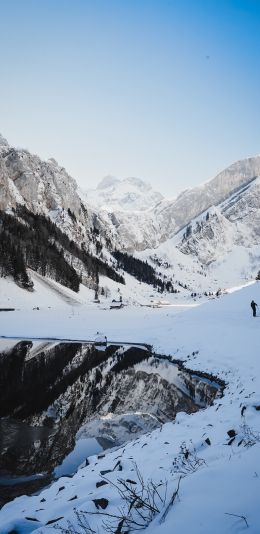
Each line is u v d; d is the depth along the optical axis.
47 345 41.25
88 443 13.34
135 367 29.39
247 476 4.30
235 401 13.03
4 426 15.42
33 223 156.25
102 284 157.62
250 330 30.19
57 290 105.19
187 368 27.08
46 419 16.52
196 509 3.79
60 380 24.97
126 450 10.60
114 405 18.84
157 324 48.09
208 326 36.16
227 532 3.14
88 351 37.47
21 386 23.20
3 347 38.75
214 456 6.92
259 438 7.03
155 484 5.99
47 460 11.73
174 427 11.91
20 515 6.71
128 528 4.09
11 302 80.50
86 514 5.23
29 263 111.88
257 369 20.42
